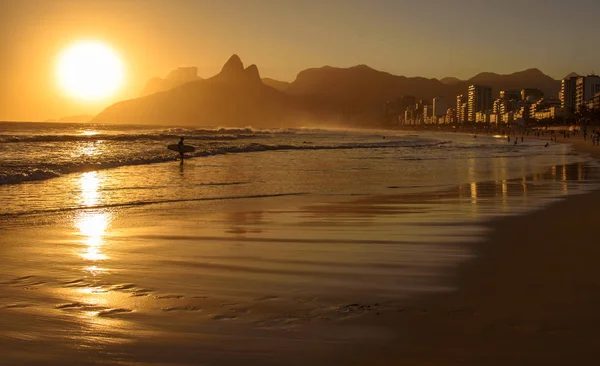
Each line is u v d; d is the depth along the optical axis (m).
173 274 7.39
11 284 6.89
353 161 34.66
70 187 18.55
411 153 47.50
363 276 7.23
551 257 8.16
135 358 4.55
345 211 13.62
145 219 12.34
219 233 10.59
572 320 5.34
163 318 5.55
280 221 12.05
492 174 26.25
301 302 6.09
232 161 32.59
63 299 6.24
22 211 13.40
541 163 36.66
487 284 6.73
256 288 6.69
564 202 14.97
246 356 4.57
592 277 6.97
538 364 4.36
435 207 14.24
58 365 4.41
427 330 5.14
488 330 5.11
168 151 40.28
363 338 4.95
